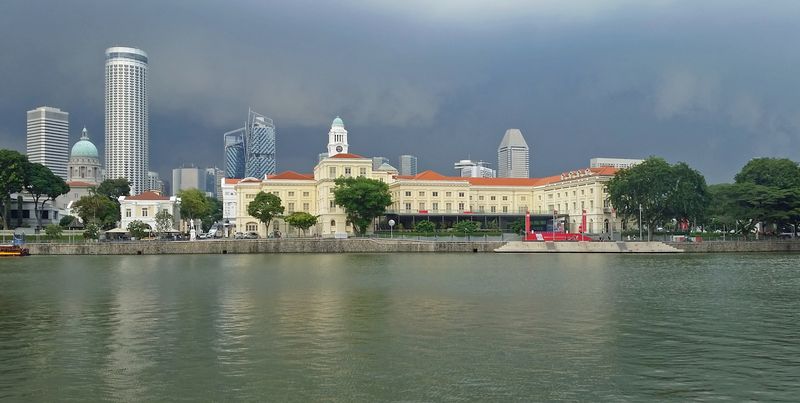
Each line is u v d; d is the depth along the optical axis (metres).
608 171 188.38
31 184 179.62
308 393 26.16
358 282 68.44
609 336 37.25
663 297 54.75
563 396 25.67
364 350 33.66
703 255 124.44
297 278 73.88
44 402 25.14
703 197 152.38
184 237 180.25
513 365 30.44
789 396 25.72
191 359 31.86
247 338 36.91
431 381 27.83
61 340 36.72
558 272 81.25
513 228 172.00
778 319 43.19
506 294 56.91
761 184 158.88
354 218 169.88
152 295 57.62
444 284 65.81
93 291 61.38
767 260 107.44
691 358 31.84
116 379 28.34
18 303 52.78
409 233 160.50
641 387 26.91
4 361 31.70
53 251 135.88
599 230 182.88
